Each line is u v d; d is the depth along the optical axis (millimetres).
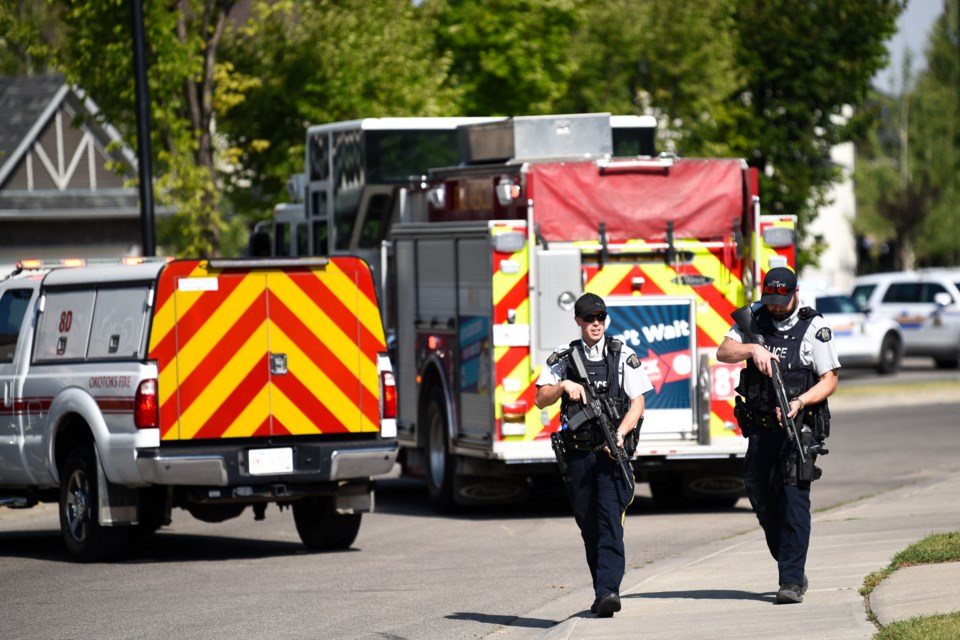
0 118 84812
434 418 46375
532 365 42500
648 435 43594
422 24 79500
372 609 29359
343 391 36406
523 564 34938
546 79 87562
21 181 84312
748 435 26719
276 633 27156
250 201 80438
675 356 43625
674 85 90500
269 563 36062
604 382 26016
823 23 96125
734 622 24609
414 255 47625
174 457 34625
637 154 56375
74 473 36688
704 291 43656
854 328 97750
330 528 37938
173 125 63406
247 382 35594
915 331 103188
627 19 88312
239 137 77688
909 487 46375
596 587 26000
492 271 42312
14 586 33219
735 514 44188
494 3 87000
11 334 39156
